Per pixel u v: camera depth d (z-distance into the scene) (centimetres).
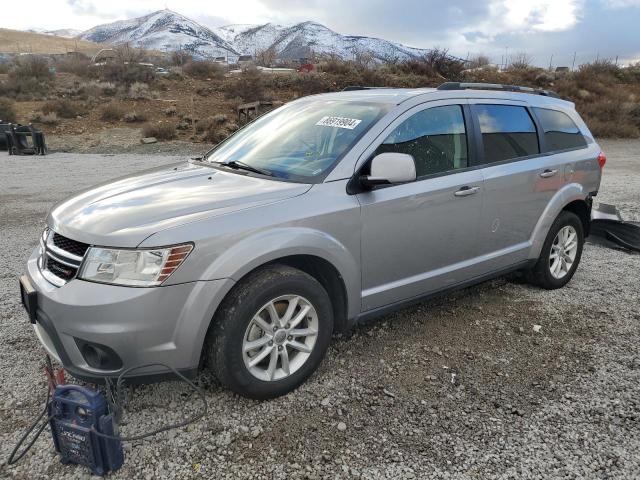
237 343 300
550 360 381
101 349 275
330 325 341
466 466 273
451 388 343
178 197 322
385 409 319
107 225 291
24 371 352
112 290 274
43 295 291
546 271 499
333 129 383
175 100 2678
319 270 348
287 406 320
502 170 434
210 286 287
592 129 2498
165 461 273
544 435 298
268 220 309
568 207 527
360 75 3030
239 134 455
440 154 398
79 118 2341
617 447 289
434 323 436
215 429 298
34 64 2927
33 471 265
